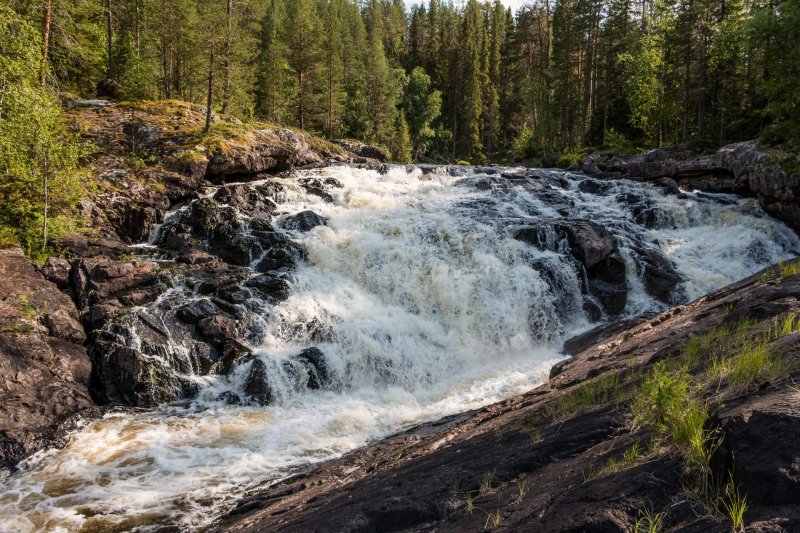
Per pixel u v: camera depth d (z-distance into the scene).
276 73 47.62
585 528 3.48
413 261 18.14
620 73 46.97
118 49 36.31
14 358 11.41
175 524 7.76
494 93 68.94
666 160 30.06
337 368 13.75
